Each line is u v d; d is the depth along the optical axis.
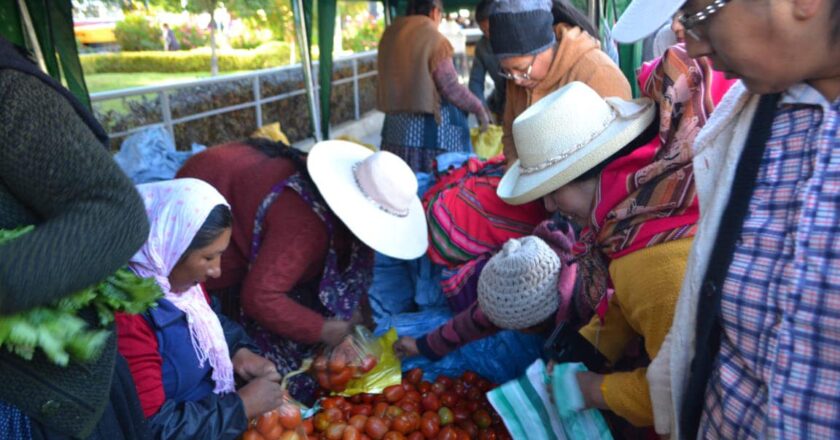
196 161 2.12
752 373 0.97
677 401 1.16
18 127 0.93
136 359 1.42
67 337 0.94
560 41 2.72
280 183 1.95
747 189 0.97
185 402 1.56
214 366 1.63
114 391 1.25
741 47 0.86
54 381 1.09
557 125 1.52
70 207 0.94
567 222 2.20
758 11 0.83
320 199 1.96
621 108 1.51
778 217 0.92
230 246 2.03
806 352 0.87
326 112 5.60
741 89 1.02
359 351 2.16
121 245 0.96
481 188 2.66
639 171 1.33
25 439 1.11
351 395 2.22
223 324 1.96
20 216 1.00
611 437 1.62
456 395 2.26
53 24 3.30
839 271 0.83
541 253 1.78
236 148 2.13
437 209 2.69
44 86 0.97
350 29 14.70
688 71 1.31
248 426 1.73
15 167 0.94
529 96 2.80
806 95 0.91
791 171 0.92
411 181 2.08
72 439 1.16
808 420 0.87
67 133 0.95
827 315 0.84
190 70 12.96
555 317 1.83
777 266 0.91
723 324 1.01
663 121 1.33
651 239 1.30
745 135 0.99
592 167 1.44
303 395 2.29
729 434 1.02
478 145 4.83
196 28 13.16
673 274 1.25
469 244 2.64
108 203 0.96
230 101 7.57
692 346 1.10
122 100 6.19
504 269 1.78
